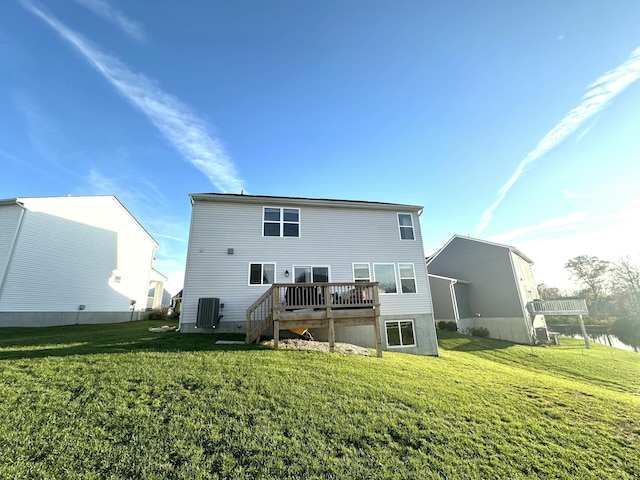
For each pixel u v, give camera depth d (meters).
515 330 20.66
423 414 4.93
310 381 5.82
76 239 15.48
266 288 11.63
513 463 3.88
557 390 7.28
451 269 24.97
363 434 4.16
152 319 20.45
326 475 3.29
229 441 3.69
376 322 9.58
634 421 5.62
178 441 3.59
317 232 12.87
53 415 3.91
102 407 4.20
